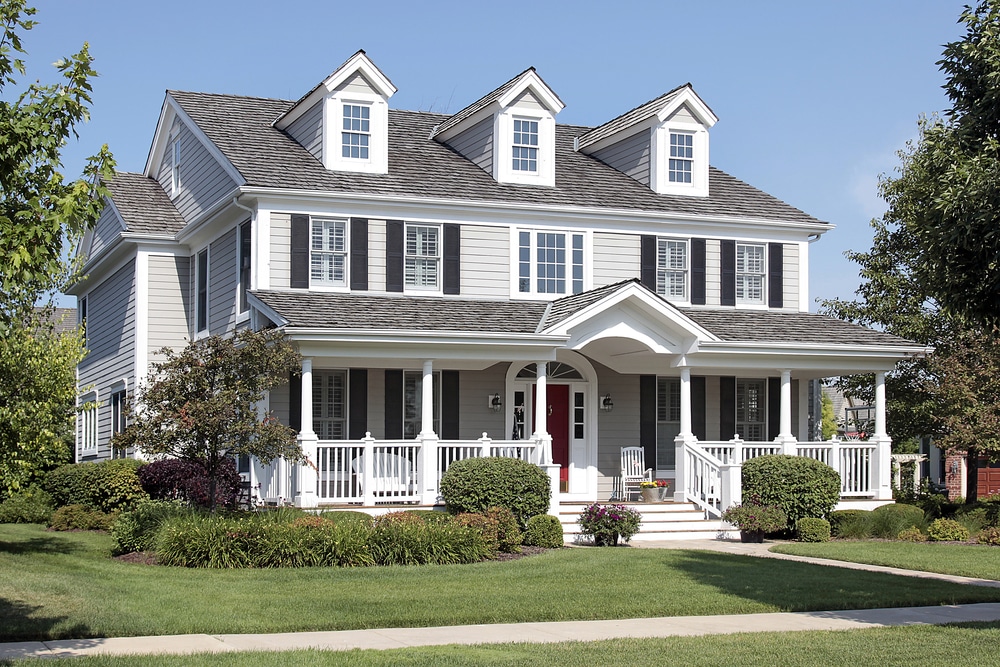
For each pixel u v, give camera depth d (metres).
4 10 10.34
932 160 13.97
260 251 23.78
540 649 11.38
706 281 27.55
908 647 11.69
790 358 25.42
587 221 26.61
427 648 11.32
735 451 24.70
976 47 13.20
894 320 31.05
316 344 21.77
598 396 26.75
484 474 21.11
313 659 10.59
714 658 11.02
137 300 28.05
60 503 27.12
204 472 21.33
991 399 25.73
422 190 25.28
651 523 23.30
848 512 24.30
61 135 10.65
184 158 29.09
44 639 11.70
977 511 24.42
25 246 10.11
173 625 12.32
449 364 24.20
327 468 21.83
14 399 17.45
